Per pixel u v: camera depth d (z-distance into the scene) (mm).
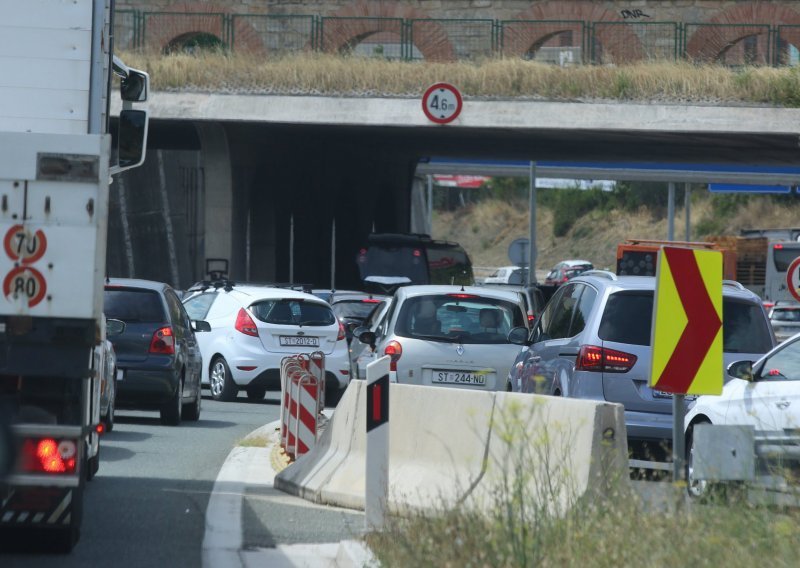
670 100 123062
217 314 83688
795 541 25891
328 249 175125
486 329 61281
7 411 28438
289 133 151625
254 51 156375
